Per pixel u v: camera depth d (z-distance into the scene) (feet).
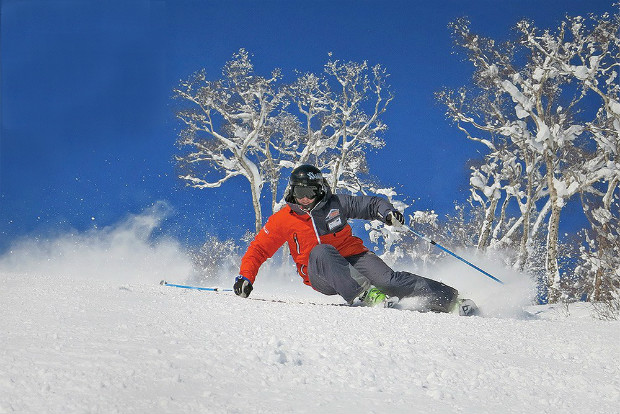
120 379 9.86
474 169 126.21
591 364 13.85
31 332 13.32
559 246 102.68
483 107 120.37
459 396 10.75
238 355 12.05
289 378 10.93
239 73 147.84
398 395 10.50
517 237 131.23
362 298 26.27
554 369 13.08
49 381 9.62
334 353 13.02
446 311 26.45
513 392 11.26
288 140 154.92
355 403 9.83
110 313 16.69
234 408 9.08
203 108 148.05
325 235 26.71
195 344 12.82
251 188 150.51
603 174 100.89
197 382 10.16
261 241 26.94
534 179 126.11
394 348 13.94
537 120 108.99
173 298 21.66
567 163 107.55
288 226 26.78
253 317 17.46
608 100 102.73
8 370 10.11
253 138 149.07
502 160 124.67
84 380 9.71
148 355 11.51
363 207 26.96
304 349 13.12
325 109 148.46
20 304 17.87
